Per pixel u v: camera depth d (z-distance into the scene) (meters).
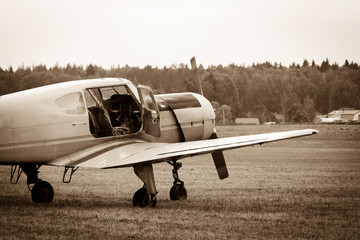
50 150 22.33
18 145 21.64
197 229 18.20
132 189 30.61
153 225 18.75
